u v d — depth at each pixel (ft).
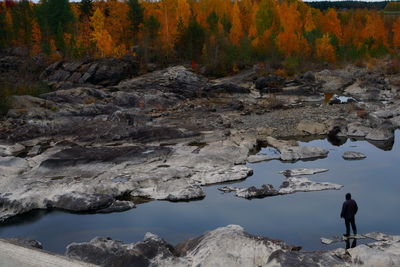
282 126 137.69
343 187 81.35
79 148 101.04
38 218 70.95
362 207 71.56
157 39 287.07
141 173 88.69
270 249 49.80
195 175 88.38
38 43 315.99
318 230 63.05
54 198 75.46
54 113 150.51
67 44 290.56
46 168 91.30
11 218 71.05
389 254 46.52
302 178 84.64
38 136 123.85
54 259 33.30
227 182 86.07
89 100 178.81
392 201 73.82
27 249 34.91
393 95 206.49
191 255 50.72
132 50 291.99
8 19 355.77
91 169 91.61
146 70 261.44
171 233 63.82
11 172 90.48
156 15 346.74
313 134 129.39
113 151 98.89
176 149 104.12
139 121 140.26
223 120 145.69
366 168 93.40
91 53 293.02
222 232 53.57
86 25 327.47
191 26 287.89
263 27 357.00
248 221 67.15
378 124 130.82
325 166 95.66
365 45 338.54
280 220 67.10
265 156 102.47
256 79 249.75
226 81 251.19
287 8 407.44
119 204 74.08
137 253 49.49
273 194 78.18
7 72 265.95
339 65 311.06
